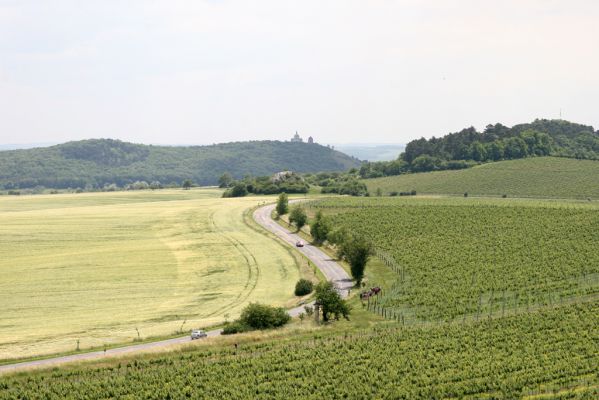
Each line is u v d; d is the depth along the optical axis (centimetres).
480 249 13225
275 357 7056
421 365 6831
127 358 7075
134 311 9688
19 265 12594
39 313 9556
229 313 9488
